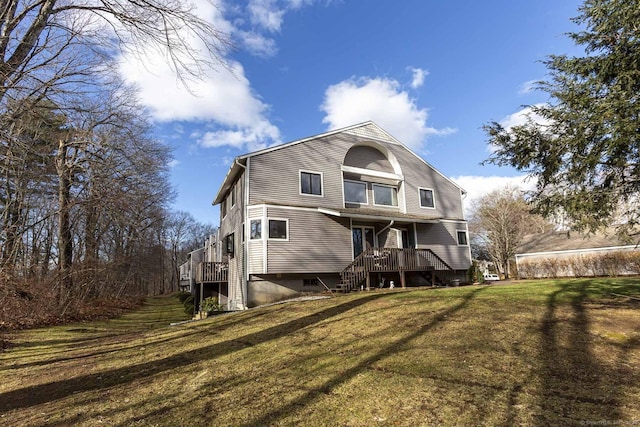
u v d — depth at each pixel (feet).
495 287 37.32
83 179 60.29
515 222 115.44
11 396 17.12
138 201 66.03
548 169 20.38
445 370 15.39
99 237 67.87
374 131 64.08
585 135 17.97
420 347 18.90
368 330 23.73
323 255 52.08
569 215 20.31
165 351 24.85
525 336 18.89
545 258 85.10
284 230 49.73
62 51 25.11
